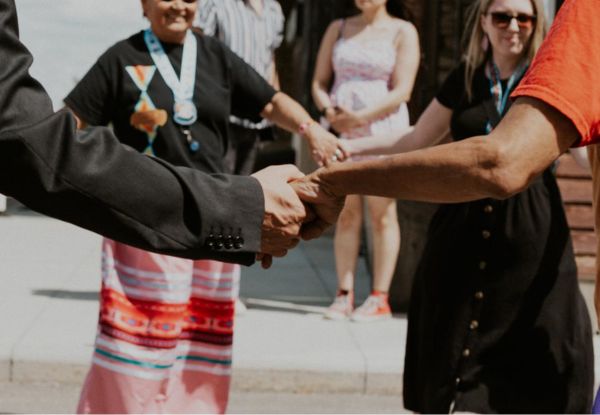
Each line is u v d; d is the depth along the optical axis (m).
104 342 4.49
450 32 8.28
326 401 6.35
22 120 2.15
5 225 11.73
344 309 7.61
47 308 7.56
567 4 2.38
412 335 4.47
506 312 4.22
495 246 4.23
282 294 8.44
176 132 4.59
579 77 2.29
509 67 4.49
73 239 10.99
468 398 4.20
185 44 4.68
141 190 2.30
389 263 7.56
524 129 2.31
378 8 7.32
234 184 2.45
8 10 2.15
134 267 4.48
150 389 4.50
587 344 4.28
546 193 4.29
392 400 6.41
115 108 4.61
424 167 2.42
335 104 7.36
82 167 2.23
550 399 4.22
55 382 6.37
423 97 8.32
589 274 7.50
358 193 2.60
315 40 12.08
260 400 6.30
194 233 2.38
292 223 2.62
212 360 4.68
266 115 4.88
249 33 7.13
